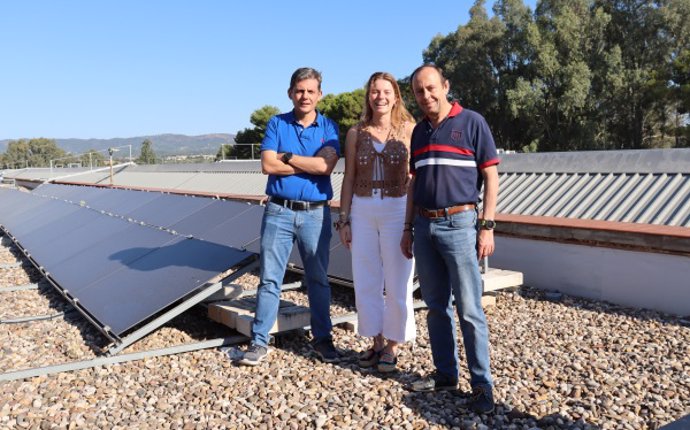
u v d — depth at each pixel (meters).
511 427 3.21
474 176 3.34
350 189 4.16
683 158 6.62
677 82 37.09
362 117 4.15
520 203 7.41
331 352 4.32
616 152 7.26
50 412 3.53
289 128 4.31
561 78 37.53
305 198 4.27
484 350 3.38
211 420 3.41
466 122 3.31
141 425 3.36
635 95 37.41
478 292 3.38
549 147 39.72
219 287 4.75
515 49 40.59
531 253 6.53
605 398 3.54
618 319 5.29
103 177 28.11
